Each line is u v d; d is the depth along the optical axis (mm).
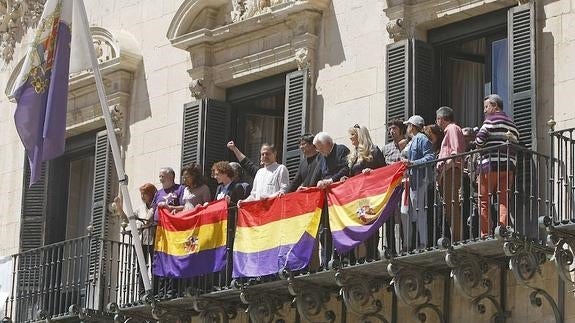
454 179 20750
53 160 28547
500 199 20344
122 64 27047
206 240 23172
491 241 19922
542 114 21375
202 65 25656
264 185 22859
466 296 20641
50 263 26500
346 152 22156
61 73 24609
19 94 24703
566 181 20328
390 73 23000
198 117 25562
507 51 22125
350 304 21531
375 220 21078
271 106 25422
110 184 27125
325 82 24078
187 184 24000
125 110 27250
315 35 24297
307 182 22359
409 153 21312
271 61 24797
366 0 23766
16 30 29875
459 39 22828
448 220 21078
